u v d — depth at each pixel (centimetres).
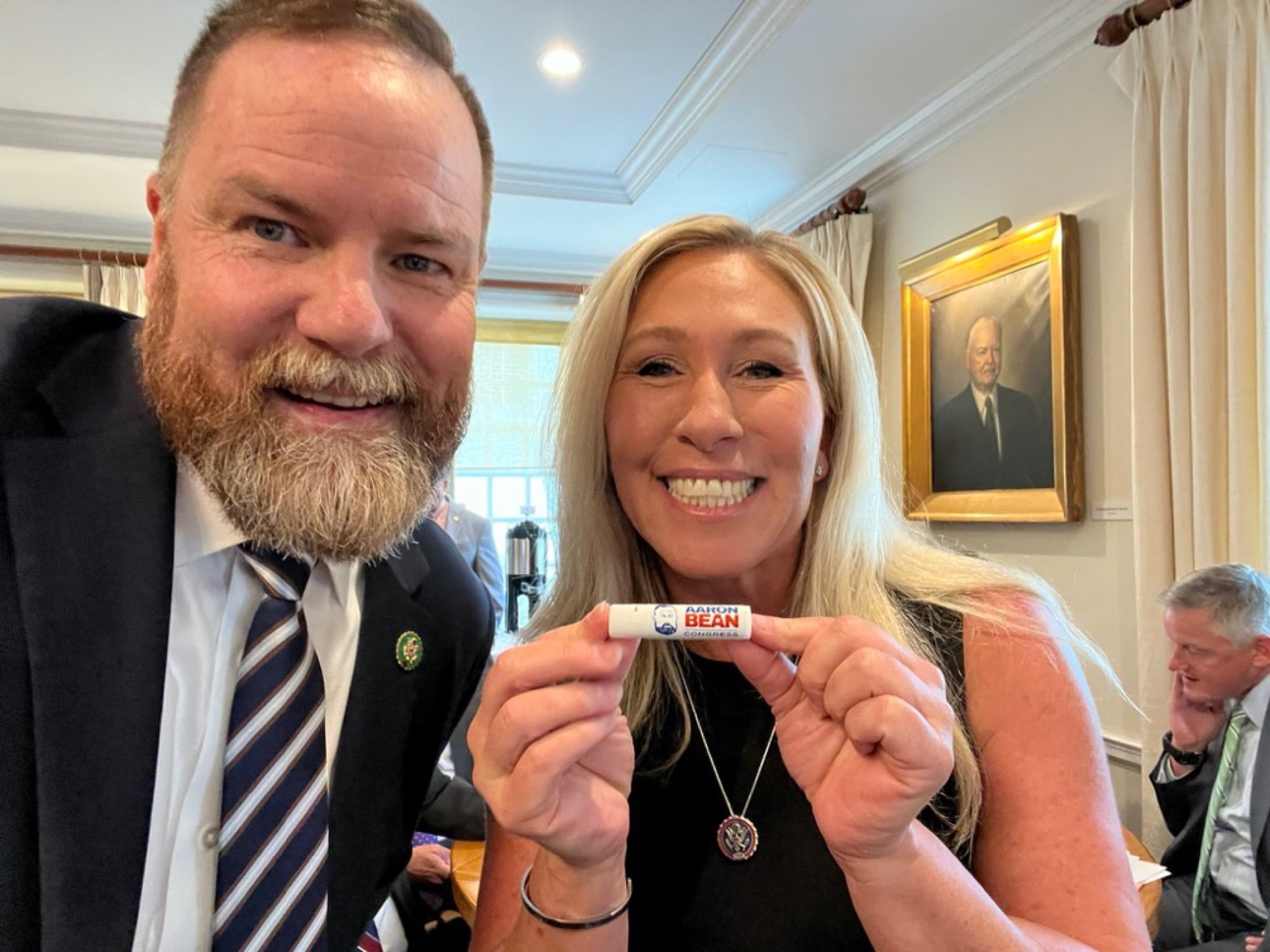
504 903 81
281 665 74
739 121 292
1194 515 196
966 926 62
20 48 246
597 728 62
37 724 60
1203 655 174
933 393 290
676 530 88
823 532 95
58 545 64
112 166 315
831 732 67
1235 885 163
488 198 85
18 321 73
